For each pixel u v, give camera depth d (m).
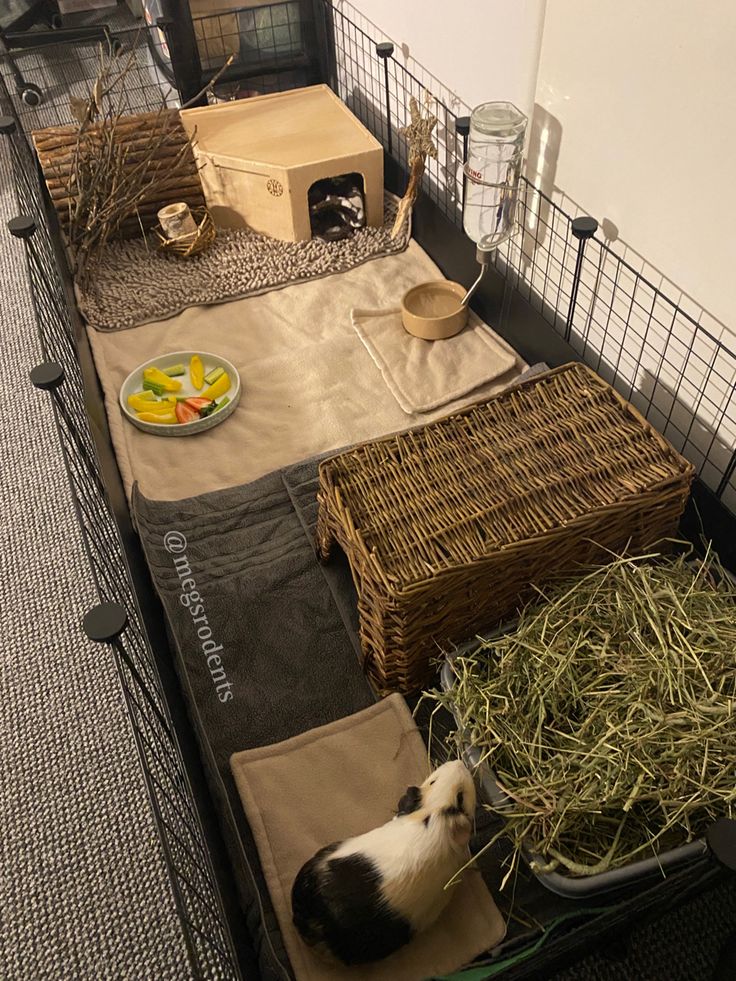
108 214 2.38
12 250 2.74
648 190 1.59
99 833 1.48
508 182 1.94
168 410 2.04
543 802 1.22
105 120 2.42
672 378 1.71
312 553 1.75
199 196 2.55
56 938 1.37
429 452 1.53
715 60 1.34
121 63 3.28
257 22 2.84
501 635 1.44
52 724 1.62
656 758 1.22
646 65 1.49
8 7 3.44
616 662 1.33
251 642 1.62
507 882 1.30
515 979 1.06
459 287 2.29
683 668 1.29
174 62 2.79
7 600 1.82
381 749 1.43
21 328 2.46
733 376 1.53
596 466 1.47
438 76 2.29
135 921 1.38
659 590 1.39
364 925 1.14
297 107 2.65
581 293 1.93
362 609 1.45
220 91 2.93
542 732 1.31
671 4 1.38
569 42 1.66
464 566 1.32
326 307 2.33
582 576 1.48
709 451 1.68
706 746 1.20
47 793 1.53
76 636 1.75
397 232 2.50
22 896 1.42
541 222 2.00
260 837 1.34
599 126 1.67
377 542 1.38
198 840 1.23
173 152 2.48
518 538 1.37
